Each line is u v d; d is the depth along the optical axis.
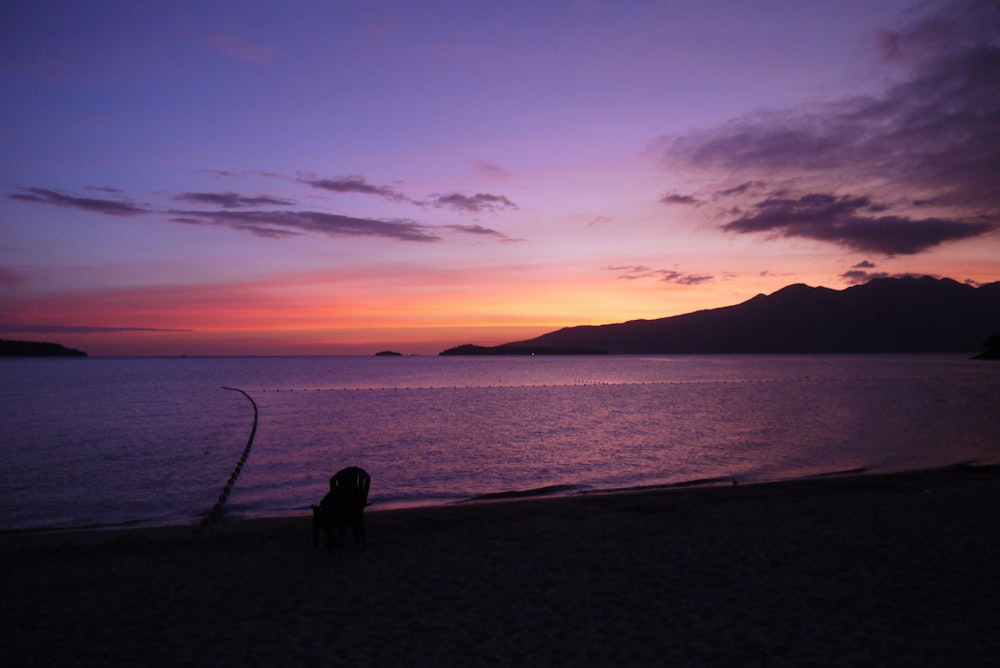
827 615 6.66
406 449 23.31
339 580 8.02
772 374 100.31
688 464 19.83
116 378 92.00
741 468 19.09
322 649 5.96
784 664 5.58
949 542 9.34
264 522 11.12
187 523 12.57
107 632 6.41
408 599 7.32
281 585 7.85
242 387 70.50
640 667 5.56
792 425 30.50
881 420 32.25
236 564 8.75
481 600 7.26
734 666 5.56
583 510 12.10
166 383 78.88
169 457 21.73
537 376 103.69
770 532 10.11
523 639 6.17
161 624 6.61
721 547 9.30
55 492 15.97
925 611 6.72
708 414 36.53
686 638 6.14
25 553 9.33
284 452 22.73
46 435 28.02
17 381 81.50
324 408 42.69
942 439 24.98
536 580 7.95
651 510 12.06
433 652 5.89
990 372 99.12
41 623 6.66
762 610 6.82
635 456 21.47
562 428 29.91
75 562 8.88
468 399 51.28
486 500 14.26
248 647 6.02
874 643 5.97
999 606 6.84
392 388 68.62
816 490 13.85
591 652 5.86
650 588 7.59
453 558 8.95
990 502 12.15
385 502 14.63
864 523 10.59
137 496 15.49
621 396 53.84
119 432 29.12
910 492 13.44
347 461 20.62
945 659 5.63
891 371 106.38
